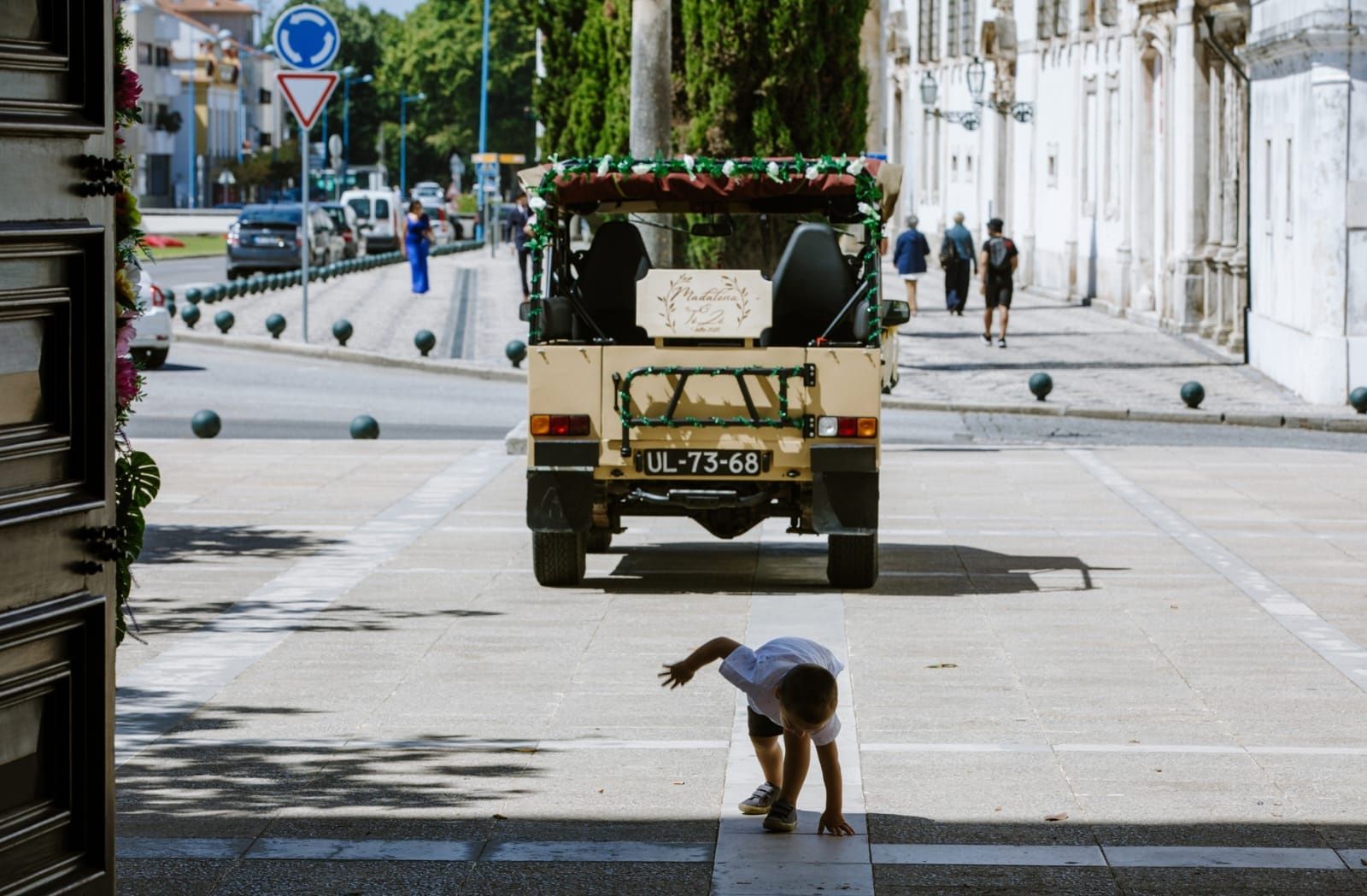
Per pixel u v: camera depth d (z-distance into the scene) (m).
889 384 16.97
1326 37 27.47
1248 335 33.22
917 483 19.84
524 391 30.39
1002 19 54.88
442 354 35.25
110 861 5.30
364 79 171.88
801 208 15.03
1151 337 38.72
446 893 7.04
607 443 13.73
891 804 8.18
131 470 6.98
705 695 10.47
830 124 31.20
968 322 42.94
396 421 25.98
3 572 4.90
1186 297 38.69
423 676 10.93
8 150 4.84
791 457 13.63
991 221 36.53
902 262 42.88
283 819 7.96
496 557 15.27
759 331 13.80
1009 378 30.95
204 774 8.73
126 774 8.72
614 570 14.88
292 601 13.31
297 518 17.17
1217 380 30.89
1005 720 9.83
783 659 7.78
